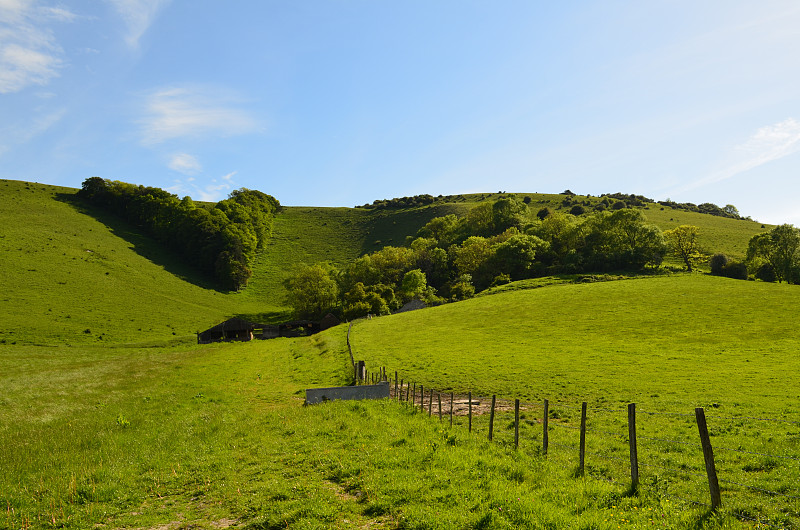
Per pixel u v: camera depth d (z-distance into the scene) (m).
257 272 185.25
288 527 11.30
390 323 86.50
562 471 14.80
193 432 22.97
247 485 14.87
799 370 37.38
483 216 186.62
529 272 128.12
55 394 38.62
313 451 18.02
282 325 119.31
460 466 14.76
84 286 123.75
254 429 23.09
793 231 107.06
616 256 122.88
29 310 102.62
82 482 15.70
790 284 96.62
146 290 133.50
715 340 53.62
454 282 134.62
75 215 182.00
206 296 145.88
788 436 20.39
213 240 171.75
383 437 19.39
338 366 48.62
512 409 29.52
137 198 198.50
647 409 28.36
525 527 10.12
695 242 142.00
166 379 46.94
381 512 11.87
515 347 56.25
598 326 67.12
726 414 26.09
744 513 11.55
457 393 35.50
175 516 12.97
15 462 18.41
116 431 23.83
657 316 70.25
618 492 12.45
